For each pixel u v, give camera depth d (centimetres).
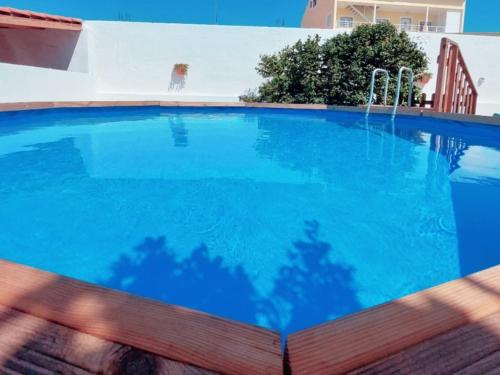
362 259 196
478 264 192
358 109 769
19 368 56
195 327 62
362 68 915
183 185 325
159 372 55
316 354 57
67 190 308
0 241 217
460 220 246
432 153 456
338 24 1992
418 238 223
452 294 71
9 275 76
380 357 57
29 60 1032
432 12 2028
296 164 405
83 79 953
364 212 263
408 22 2053
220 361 56
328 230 234
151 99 1077
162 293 170
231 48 1052
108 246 212
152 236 224
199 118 797
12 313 66
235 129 660
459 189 312
